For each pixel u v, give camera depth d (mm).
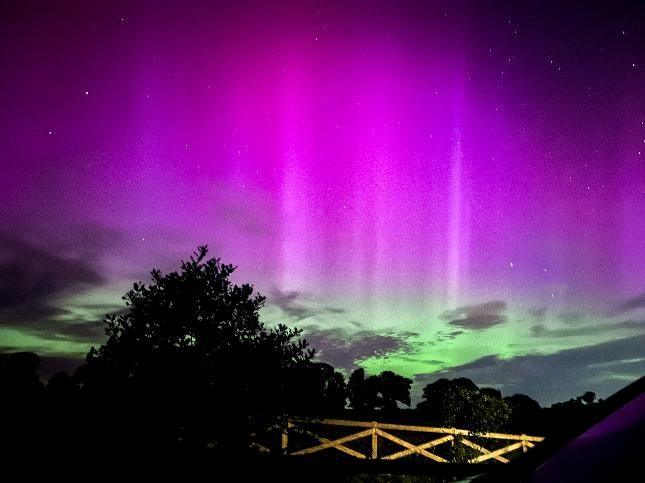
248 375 4262
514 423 12414
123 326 4336
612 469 1208
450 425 8953
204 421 4148
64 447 3842
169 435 4059
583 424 1505
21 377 3986
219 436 4188
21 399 3891
